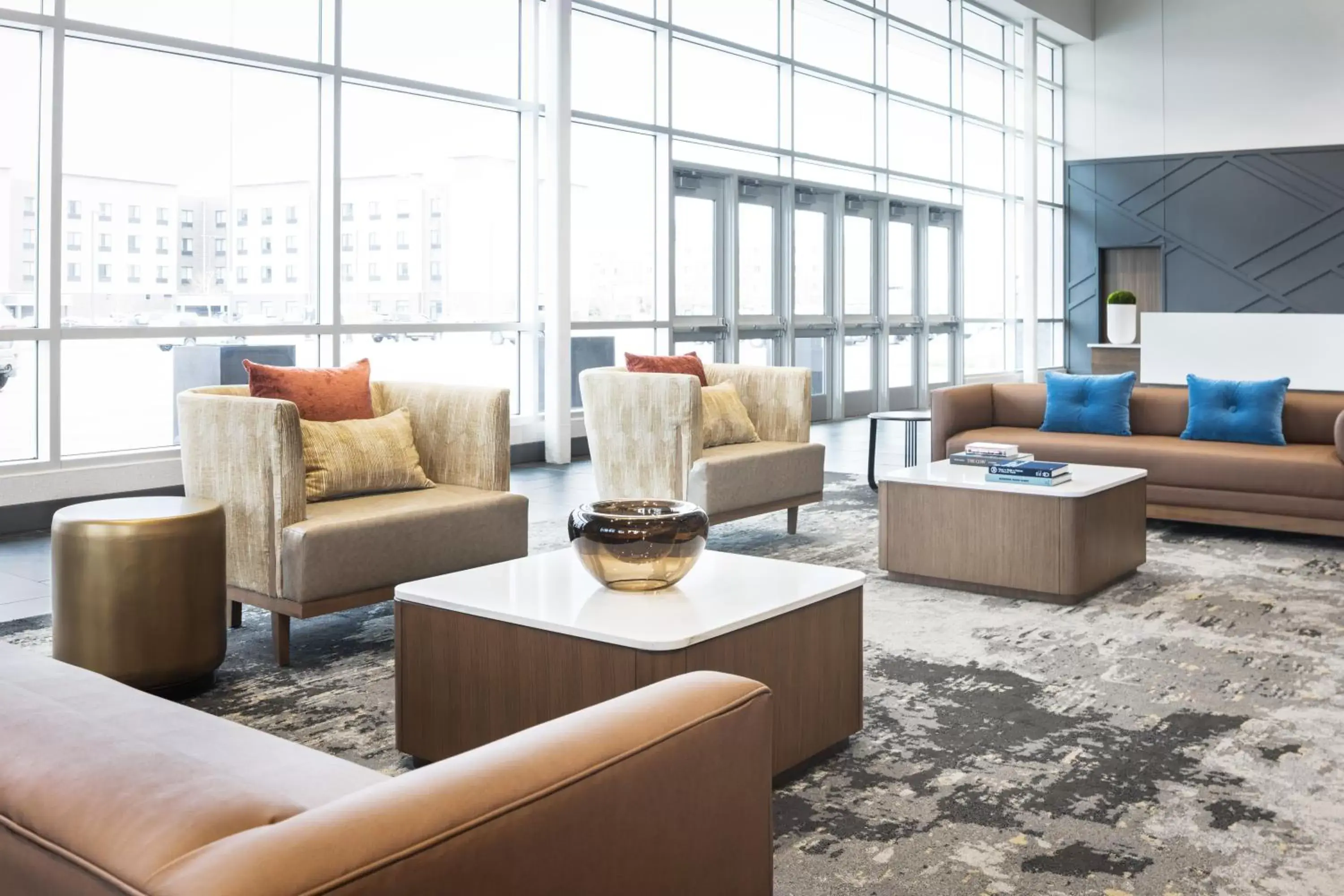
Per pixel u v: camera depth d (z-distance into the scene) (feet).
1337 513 16.35
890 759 8.61
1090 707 9.76
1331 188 41.14
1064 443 18.72
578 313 26.89
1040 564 13.35
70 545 9.75
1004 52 42.93
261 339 20.79
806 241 33.86
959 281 41.04
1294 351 25.00
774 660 8.05
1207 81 43.29
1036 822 7.48
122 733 3.84
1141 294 45.73
